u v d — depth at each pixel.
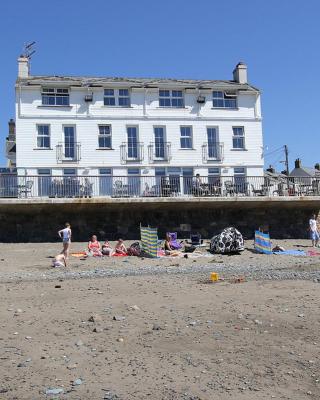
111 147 38.06
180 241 31.66
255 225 34.84
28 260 24.36
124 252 26.64
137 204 31.78
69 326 9.85
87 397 6.27
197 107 39.88
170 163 38.81
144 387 6.59
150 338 8.91
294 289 14.22
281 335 9.03
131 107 38.75
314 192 35.41
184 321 10.16
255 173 40.22
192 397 6.24
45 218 31.42
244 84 41.38
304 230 35.78
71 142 37.72
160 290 14.38
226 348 8.27
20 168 32.81
